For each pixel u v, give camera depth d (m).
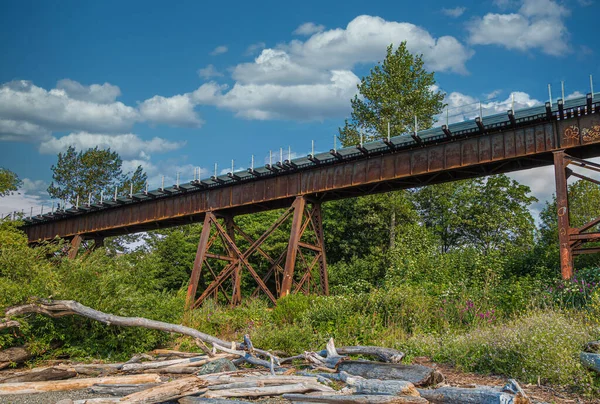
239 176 28.80
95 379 9.57
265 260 38.66
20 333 12.52
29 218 41.50
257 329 16.06
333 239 37.59
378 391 7.83
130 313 13.98
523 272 23.78
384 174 24.22
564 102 19.77
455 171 23.25
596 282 15.46
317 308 17.58
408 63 37.75
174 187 31.44
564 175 19.45
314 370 10.32
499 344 10.12
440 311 15.82
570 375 8.33
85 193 54.91
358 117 39.28
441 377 8.81
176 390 7.76
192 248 40.44
